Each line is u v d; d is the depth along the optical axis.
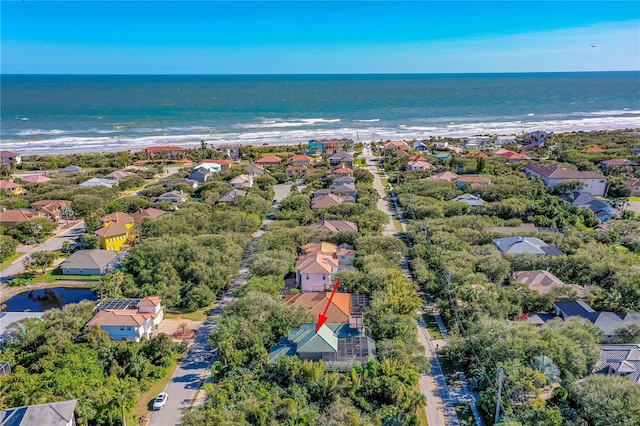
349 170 178.75
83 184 165.38
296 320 73.44
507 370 58.12
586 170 177.25
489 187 148.38
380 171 196.12
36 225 120.88
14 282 96.44
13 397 56.94
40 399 56.09
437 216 125.06
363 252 98.75
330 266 92.06
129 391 59.19
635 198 150.38
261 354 65.31
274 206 148.25
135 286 88.12
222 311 77.81
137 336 73.31
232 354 65.12
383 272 85.75
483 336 65.94
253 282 84.44
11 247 110.12
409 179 170.62
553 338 64.06
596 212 130.50
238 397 58.50
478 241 107.00
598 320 72.38
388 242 102.50
